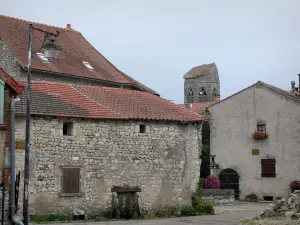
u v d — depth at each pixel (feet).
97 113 70.95
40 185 65.16
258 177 115.65
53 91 74.33
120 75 105.60
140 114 74.49
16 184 59.11
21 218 57.77
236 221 65.36
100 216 69.36
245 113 118.62
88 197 68.74
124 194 71.46
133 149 72.79
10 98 59.11
